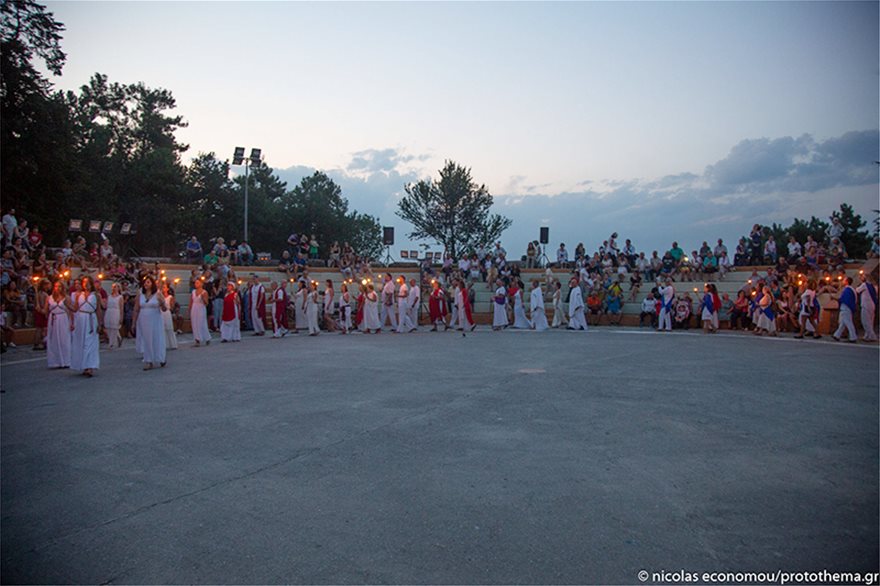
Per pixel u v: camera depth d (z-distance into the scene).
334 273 31.23
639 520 4.66
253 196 63.34
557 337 21.41
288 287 28.67
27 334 18.52
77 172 38.09
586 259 32.19
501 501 5.05
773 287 23.14
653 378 11.52
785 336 21.38
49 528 4.57
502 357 15.05
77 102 60.00
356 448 6.67
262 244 65.31
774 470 5.89
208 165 62.56
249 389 10.47
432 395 9.79
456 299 24.98
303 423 7.87
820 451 6.55
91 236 41.47
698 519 4.68
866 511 4.86
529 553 4.11
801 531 4.47
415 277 33.84
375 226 84.69
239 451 6.59
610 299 28.30
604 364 13.60
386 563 3.97
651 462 6.14
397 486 5.43
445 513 4.80
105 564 3.98
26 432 7.46
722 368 12.91
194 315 18.66
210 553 4.13
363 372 12.47
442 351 16.58
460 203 49.47
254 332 24.14
